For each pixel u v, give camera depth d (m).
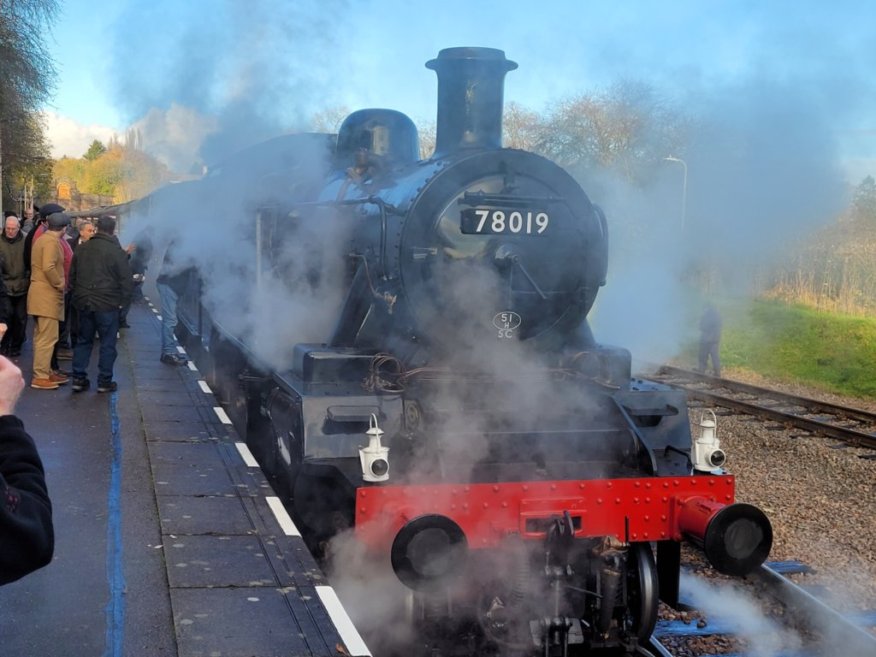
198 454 5.70
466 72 5.37
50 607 3.43
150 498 4.78
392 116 6.75
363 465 4.06
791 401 12.02
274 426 5.37
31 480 1.74
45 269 7.34
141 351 10.24
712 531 4.09
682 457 4.81
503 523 4.19
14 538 1.62
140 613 3.41
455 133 5.40
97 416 6.64
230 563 3.92
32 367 8.40
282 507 4.71
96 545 4.08
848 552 6.07
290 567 3.91
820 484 7.86
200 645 3.16
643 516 4.37
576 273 5.21
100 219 7.37
